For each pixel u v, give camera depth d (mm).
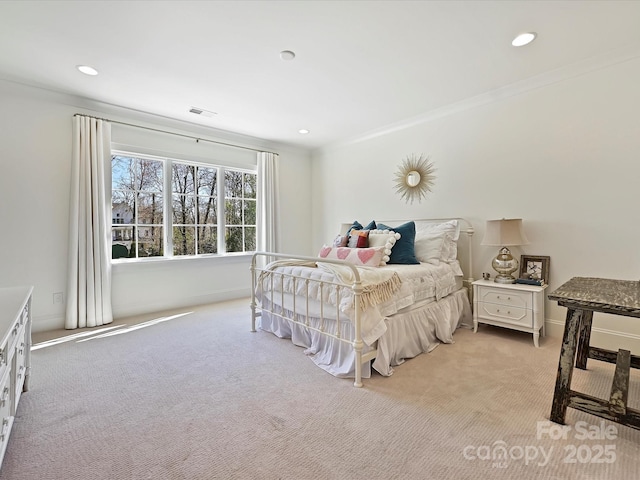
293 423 1578
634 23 2012
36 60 2434
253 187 4727
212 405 1748
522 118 2906
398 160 3980
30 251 2947
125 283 3539
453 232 3215
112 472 1259
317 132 4277
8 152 2836
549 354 2418
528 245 2900
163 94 3051
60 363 2299
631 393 1811
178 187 3990
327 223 5031
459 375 2086
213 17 1932
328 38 2152
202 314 3627
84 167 3139
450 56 2393
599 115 2496
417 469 1264
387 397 1819
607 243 2484
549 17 1948
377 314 2096
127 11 1872
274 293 2877
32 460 1320
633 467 1264
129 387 1954
